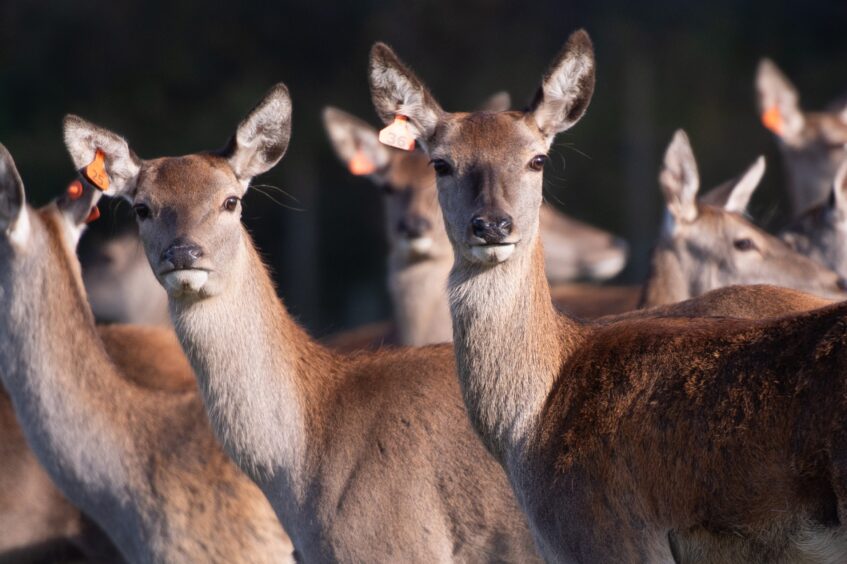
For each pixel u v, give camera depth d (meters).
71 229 12.52
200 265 10.41
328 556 10.65
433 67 41.72
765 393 8.41
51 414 12.09
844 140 20.28
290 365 10.88
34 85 41.47
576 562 9.16
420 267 17.33
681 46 40.19
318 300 37.44
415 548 10.53
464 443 10.61
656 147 38.06
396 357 11.20
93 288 20.34
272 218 37.56
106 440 12.15
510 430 9.56
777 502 8.26
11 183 11.98
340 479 10.67
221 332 10.66
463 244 9.61
